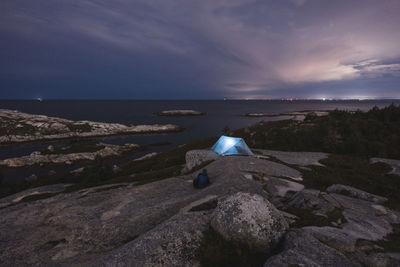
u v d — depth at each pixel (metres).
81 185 18.31
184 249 4.98
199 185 10.71
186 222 5.89
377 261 4.30
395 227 6.18
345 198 8.49
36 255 6.62
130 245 5.27
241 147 18.92
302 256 4.18
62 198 13.30
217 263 4.65
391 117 26.80
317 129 26.55
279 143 25.00
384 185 10.78
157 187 12.00
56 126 70.94
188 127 86.81
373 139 20.94
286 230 5.57
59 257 6.36
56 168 37.41
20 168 36.53
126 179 18.58
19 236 7.93
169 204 8.53
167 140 63.94
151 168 25.83
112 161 42.31
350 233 5.56
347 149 19.72
